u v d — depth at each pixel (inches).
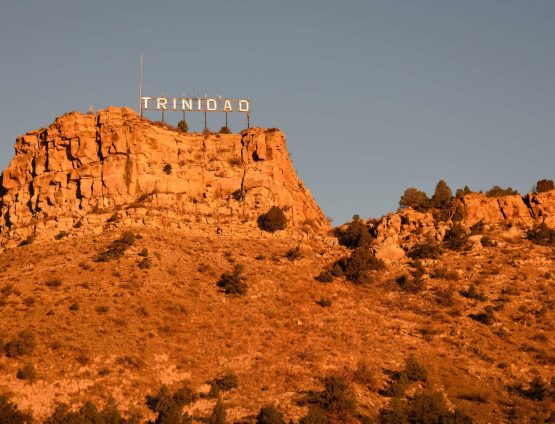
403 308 5753.0
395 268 6314.0
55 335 4936.0
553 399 4741.6
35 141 7081.7
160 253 6127.0
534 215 6879.9
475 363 5088.6
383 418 4365.2
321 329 5408.5
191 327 5344.5
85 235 6368.1
